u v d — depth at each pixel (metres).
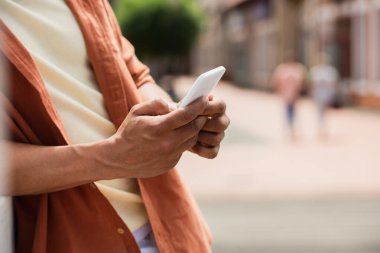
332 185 11.01
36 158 1.35
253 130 20.95
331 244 7.24
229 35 56.28
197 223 1.63
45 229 1.42
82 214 1.45
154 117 1.34
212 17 64.44
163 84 37.16
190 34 37.19
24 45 1.44
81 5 1.55
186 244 1.57
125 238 1.47
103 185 1.50
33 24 1.47
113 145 1.34
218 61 61.50
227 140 18.45
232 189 10.97
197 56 76.50
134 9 36.88
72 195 1.45
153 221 1.54
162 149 1.34
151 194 1.57
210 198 10.23
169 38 36.72
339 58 29.30
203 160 14.62
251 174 12.50
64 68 1.50
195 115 1.34
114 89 1.54
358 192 10.34
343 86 28.88
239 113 27.66
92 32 1.54
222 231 7.92
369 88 26.61
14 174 1.34
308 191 10.56
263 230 7.94
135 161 1.35
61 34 1.49
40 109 1.39
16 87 1.38
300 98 32.94
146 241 1.57
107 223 1.46
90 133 1.49
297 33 37.22
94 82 1.56
